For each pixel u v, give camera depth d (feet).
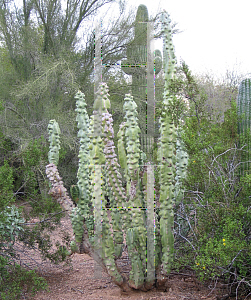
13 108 30.53
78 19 32.12
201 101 10.22
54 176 11.39
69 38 31.83
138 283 8.93
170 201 8.93
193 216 10.38
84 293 9.65
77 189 11.00
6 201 10.00
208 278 9.03
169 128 8.91
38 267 11.58
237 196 9.95
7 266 10.55
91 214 11.02
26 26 32.01
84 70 32.37
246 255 8.56
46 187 15.37
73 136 29.53
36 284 9.07
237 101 12.26
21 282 10.02
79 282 10.69
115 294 9.41
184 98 10.41
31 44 31.94
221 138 10.80
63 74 30.35
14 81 32.37
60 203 11.37
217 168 10.19
